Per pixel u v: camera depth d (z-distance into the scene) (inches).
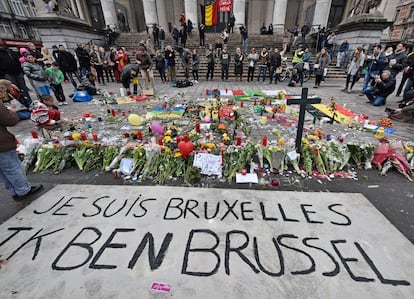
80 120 216.4
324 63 382.3
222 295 63.5
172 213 94.3
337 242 79.8
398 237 81.5
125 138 169.2
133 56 580.7
